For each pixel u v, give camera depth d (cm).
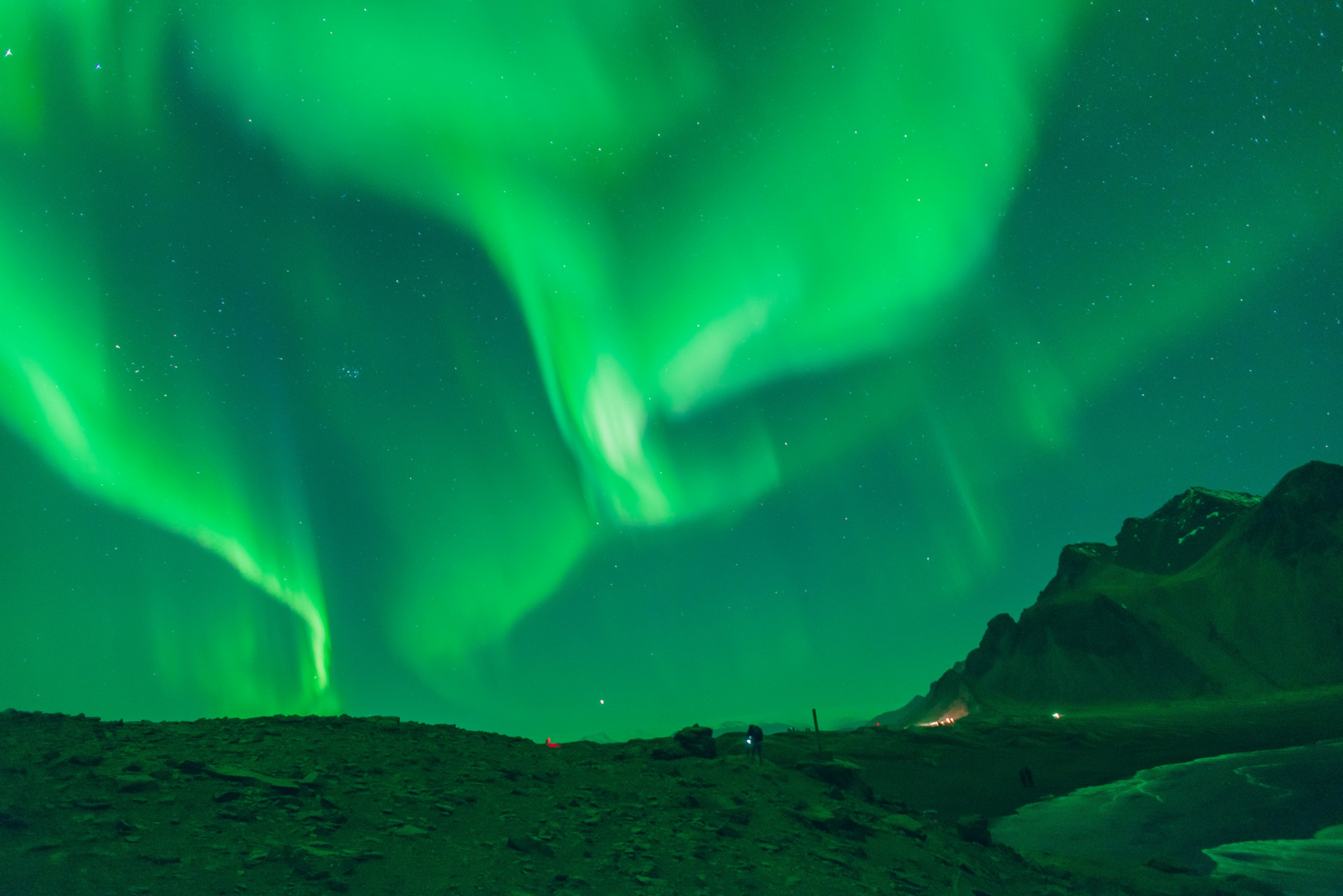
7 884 652
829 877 1139
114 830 816
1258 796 3550
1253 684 16975
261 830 896
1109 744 7831
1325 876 1841
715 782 1742
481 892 823
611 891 902
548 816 1196
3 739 1169
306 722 1727
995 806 4191
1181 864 2156
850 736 7712
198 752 1230
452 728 1927
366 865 844
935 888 1245
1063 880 1602
